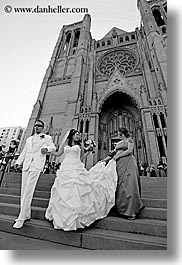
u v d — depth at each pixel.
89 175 4.02
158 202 4.74
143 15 30.98
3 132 49.34
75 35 37.22
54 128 22.42
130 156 4.52
